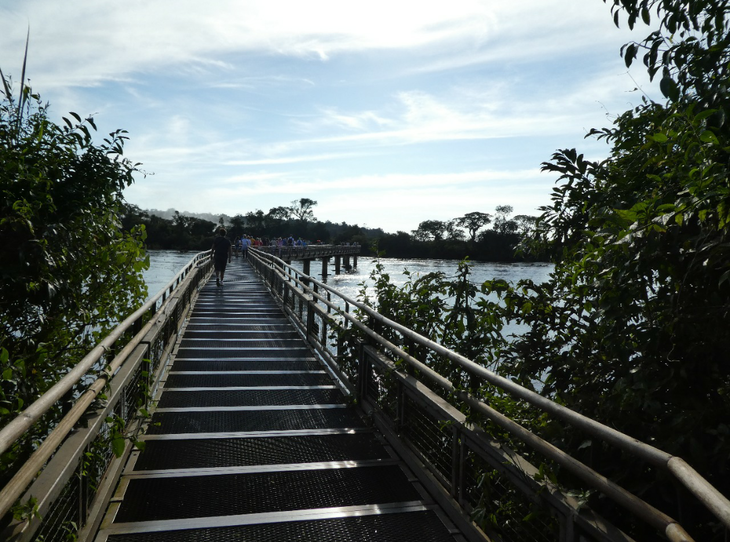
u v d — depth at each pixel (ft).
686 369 8.38
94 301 17.54
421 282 19.42
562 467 9.11
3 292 13.11
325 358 25.90
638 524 8.27
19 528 7.03
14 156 13.60
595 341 11.60
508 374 13.38
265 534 10.79
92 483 11.06
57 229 14.43
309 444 15.88
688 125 7.75
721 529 7.20
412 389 14.39
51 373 15.34
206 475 13.41
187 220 307.17
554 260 13.30
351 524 11.29
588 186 11.66
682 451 7.91
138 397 16.30
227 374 23.84
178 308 30.86
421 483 13.29
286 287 42.75
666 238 7.95
